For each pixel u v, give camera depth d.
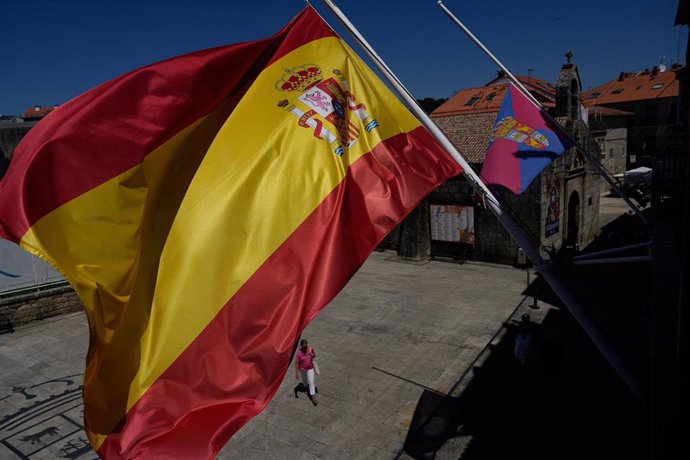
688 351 7.03
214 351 4.90
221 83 5.72
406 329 18.08
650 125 58.91
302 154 5.76
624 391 12.78
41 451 11.93
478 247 26.59
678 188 13.01
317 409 12.97
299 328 5.10
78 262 4.37
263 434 12.00
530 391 13.10
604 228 33.88
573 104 27.75
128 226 4.68
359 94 6.50
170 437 4.51
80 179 4.52
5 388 15.27
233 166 5.49
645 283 21.20
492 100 45.62
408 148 6.39
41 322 20.97
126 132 4.84
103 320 4.47
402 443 11.34
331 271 5.38
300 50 6.44
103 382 4.46
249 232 5.29
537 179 23.80
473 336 17.05
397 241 29.22
